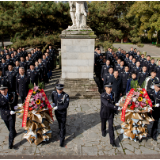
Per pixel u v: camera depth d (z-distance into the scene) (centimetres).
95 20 1655
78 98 759
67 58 807
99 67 1084
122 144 451
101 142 459
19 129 523
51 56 1283
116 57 1095
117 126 542
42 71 859
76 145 443
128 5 2577
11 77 662
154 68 927
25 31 1767
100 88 939
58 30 1806
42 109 425
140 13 2773
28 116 426
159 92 463
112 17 1689
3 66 907
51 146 439
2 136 486
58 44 1708
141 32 3059
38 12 1504
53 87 927
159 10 2614
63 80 819
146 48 3070
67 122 562
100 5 1745
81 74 829
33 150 421
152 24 2633
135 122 438
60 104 445
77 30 782
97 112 633
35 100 415
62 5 1566
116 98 614
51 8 1530
